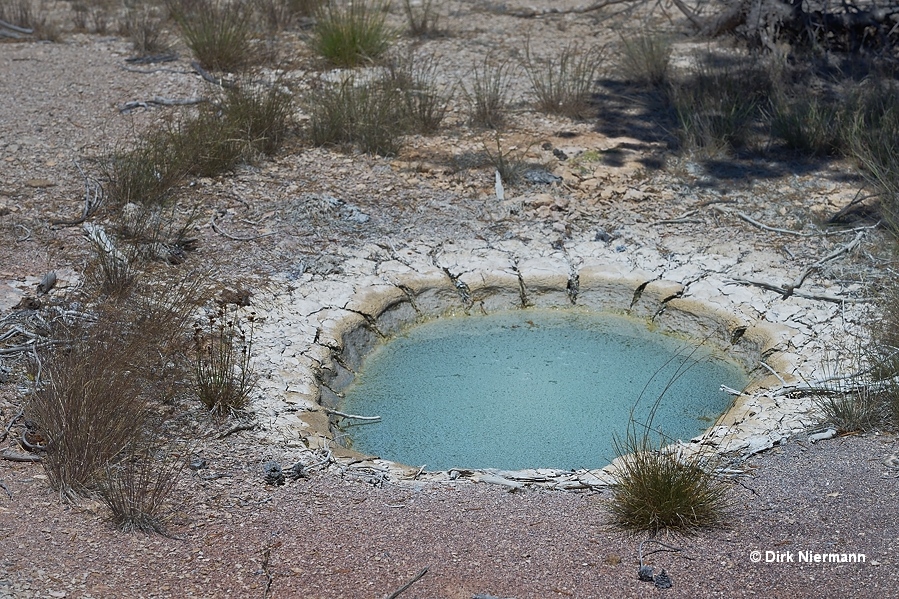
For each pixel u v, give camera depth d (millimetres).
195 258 6863
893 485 4660
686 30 11430
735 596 3922
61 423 4629
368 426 5762
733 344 6480
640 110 9430
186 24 11148
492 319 6914
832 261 6941
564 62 10055
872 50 10359
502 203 7758
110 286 6230
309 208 7535
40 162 8102
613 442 5625
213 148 8078
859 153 8062
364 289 6762
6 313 5949
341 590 3900
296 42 11164
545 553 4203
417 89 9656
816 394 5605
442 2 12742
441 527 4410
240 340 6055
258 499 4605
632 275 7000
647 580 4016
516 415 5887
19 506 4285
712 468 4867
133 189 7465
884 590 3934
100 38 11281
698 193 7949
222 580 3926
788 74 9711
